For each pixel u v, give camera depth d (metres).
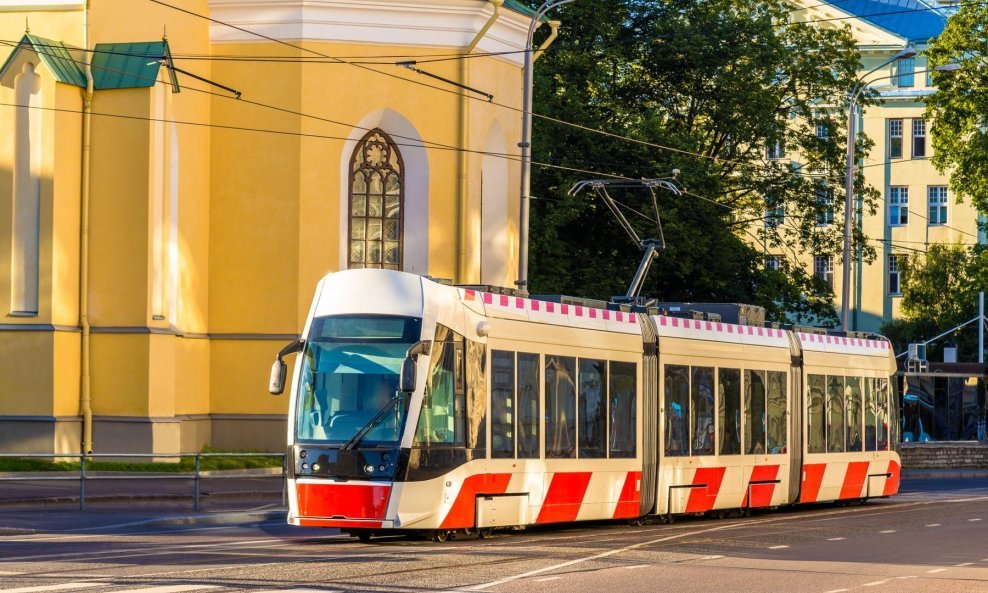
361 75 36.62
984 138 56.81
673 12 50.91
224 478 32.03
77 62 33.94
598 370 23.89
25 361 33.16
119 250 33.81
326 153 36.44
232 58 36.47
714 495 26.92
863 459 32.66
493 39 38.59
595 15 48.91
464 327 20.98
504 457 21.48
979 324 66.69
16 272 33.38
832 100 54.22
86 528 23.27
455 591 14.54
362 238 37.19
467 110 37.53
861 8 80.19
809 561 18.94
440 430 20.33
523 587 15.12
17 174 33.41
